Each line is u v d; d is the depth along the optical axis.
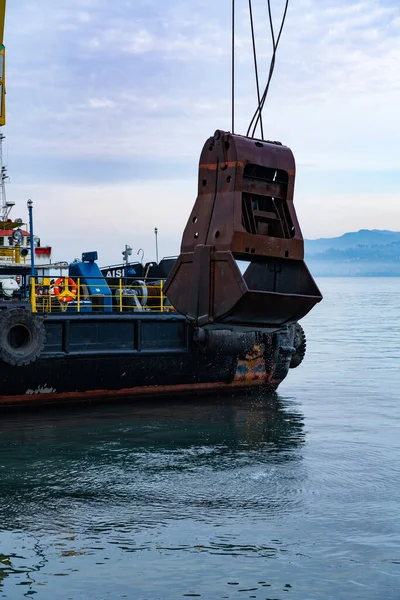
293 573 8.18
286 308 10.35
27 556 8.66
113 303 20.48
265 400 19.45
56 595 7.71
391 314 77.25
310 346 37.88
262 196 10.73
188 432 15.29
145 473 12.12
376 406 18.61
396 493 10.98
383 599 7.59
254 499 10.73
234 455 13.34
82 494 11.00
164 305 20.06
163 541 9.10
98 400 18.31
